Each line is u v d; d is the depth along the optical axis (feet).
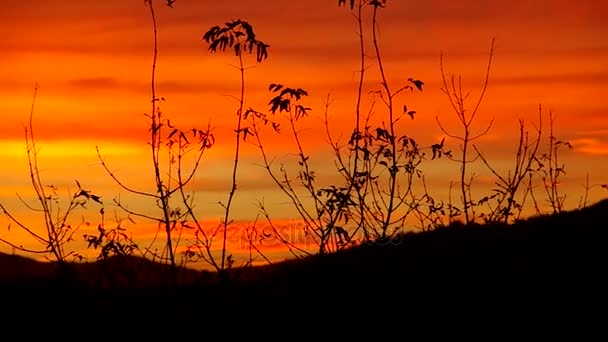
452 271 174.29
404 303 164.25
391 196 172.55
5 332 158.40
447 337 156.56
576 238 185.78
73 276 169.89
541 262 175.83
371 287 168.35
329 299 166.09
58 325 161.17
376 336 158.20
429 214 181.47
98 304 165.78
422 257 177.99
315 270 171.12
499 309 163.12
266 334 159.12
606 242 181.37
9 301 164.86
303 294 167.73
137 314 163.22
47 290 167.73
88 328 160.15
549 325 158.10
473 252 180.34
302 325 161.79
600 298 164.14
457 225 186.19
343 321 162.09
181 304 165.27
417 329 158.71
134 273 169.48
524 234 188.14
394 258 177.88
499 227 186.29
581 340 153.48
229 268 169.48
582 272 172.65
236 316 162.40
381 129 171.32
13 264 176.86
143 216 167.94
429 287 169.17
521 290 167.53
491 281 170.09
